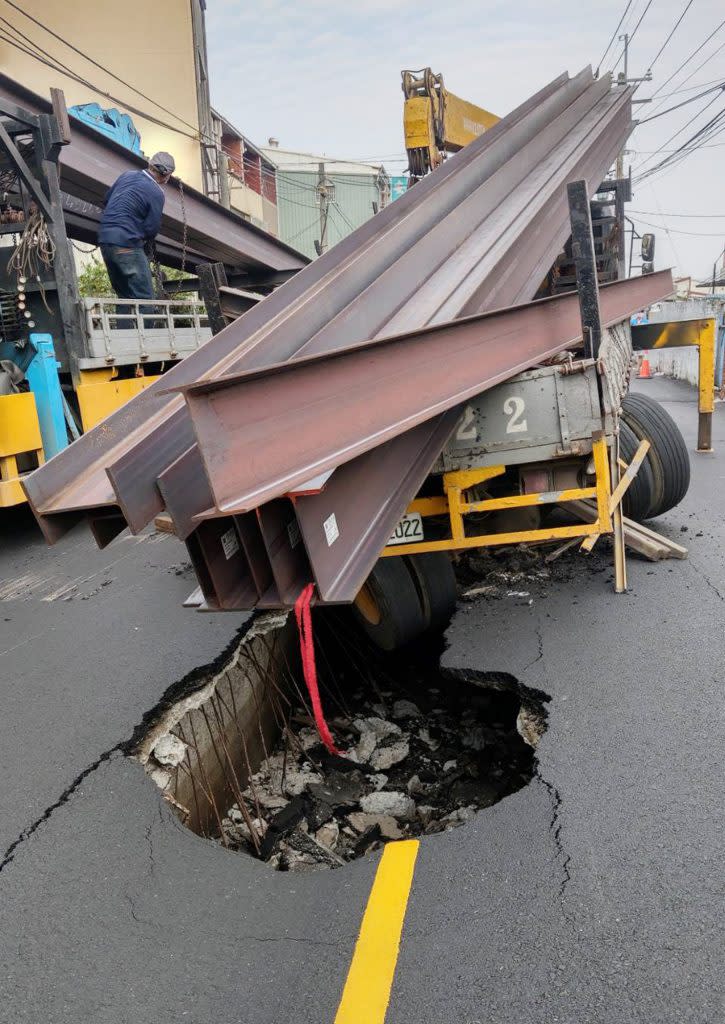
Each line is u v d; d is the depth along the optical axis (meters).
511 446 4.94
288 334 3.98
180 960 2.58
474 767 4.52
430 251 5.52
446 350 4.06
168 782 3.87
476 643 4.70
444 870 2.87
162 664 4.76
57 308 8.26
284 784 4.56
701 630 4.62
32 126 7.86
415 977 2.40
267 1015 2.34
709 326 10.22
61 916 2.82
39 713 4.34
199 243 13.86
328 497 3.32
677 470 6.82
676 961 2.36
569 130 9.45
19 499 7.16
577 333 5.78
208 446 2.44
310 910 2.76
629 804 3.11
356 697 5.59
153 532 8.38
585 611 5.02
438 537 5.59
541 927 2.54
